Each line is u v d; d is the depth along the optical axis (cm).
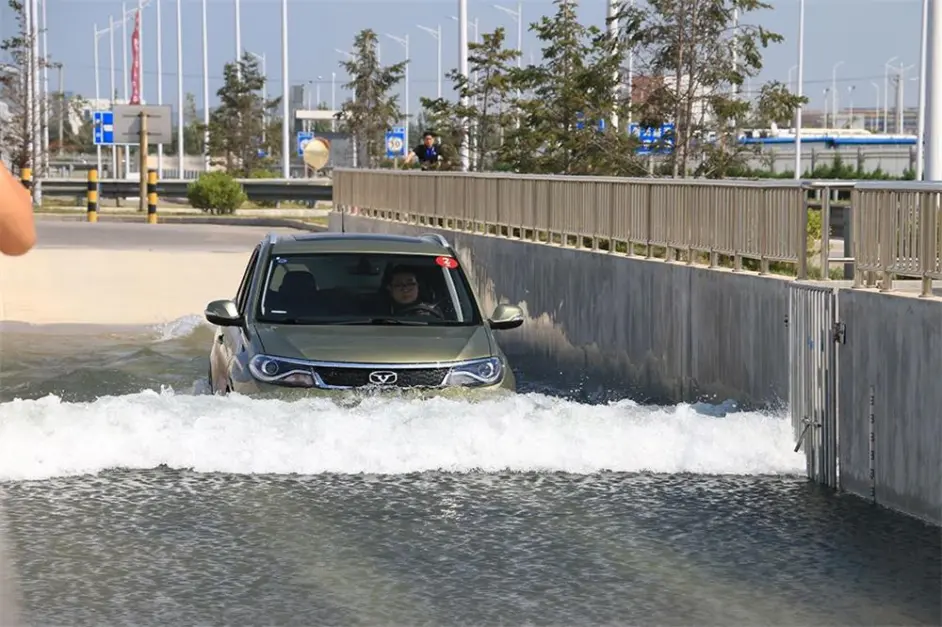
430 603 805
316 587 834
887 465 1080
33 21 6744
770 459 1227
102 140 10450
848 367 1138
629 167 3462
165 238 4362
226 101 11212
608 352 1942
